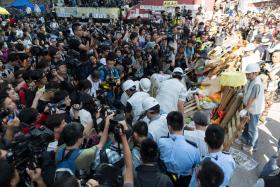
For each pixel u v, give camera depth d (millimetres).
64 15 25047
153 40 11836
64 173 2846
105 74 6988
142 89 5875
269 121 7777
